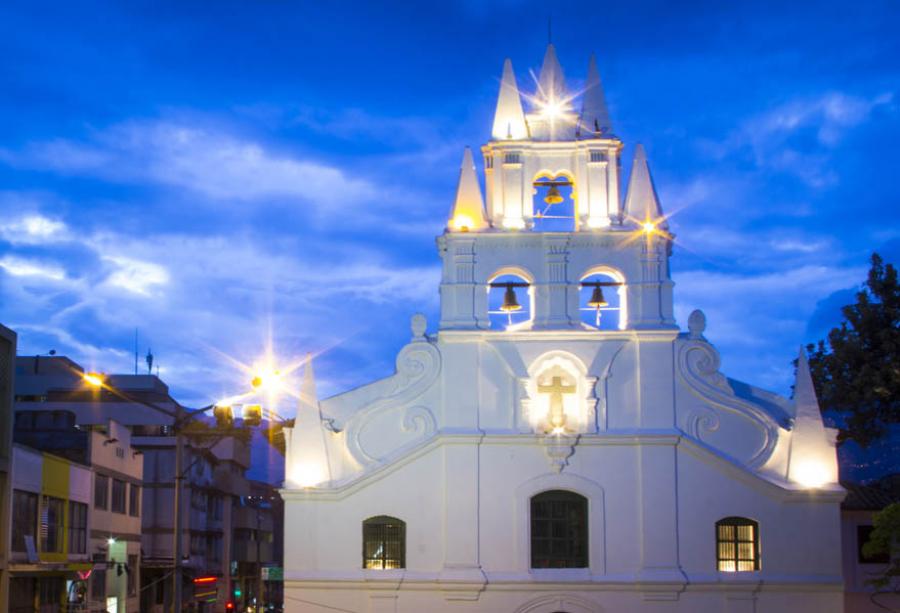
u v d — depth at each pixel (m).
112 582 52.66
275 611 79.56
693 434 36.50
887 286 45.09
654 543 35.69
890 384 43.22
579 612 35.41
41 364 71.88
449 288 37.28
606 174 38.12
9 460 37.81
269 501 107.50
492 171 38.50
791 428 36.47
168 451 66.81
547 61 39.47
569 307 37.19
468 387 36.66
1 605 37.09
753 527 35.94
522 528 35.78
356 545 35.97
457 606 35.47
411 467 36.38
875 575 39.34
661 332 36.62
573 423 36.44
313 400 37.06
